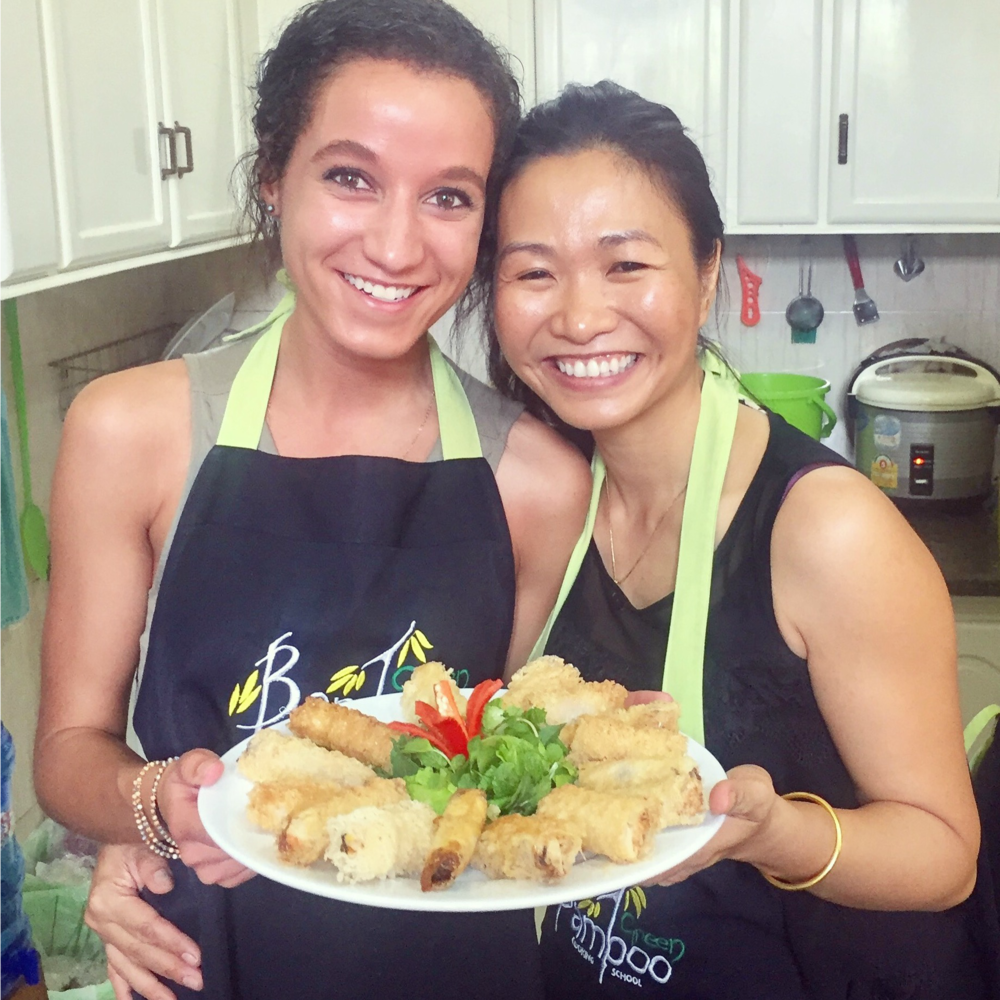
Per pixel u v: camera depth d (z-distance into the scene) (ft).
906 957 3.31
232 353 3.52
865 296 8.77
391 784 2.80
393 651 3.34
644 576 3.54
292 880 2.38
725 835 2.67
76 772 3.10
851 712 3.08
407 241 2.99
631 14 7.52
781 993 3.26
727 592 3.26
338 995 3.32
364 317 3.13
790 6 7.41
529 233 3.19
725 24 7.48
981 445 8.03
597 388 3.26
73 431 3.33
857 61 7.41
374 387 3.45
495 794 2.82
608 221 3.10
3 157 4.34
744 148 7.64
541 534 3.70
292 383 3.47
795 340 8.96
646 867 2.45
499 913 3.40
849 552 3.00
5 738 5.48
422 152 2.96
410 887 2.43
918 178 7.55
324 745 3.00
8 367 5.97
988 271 8.66
